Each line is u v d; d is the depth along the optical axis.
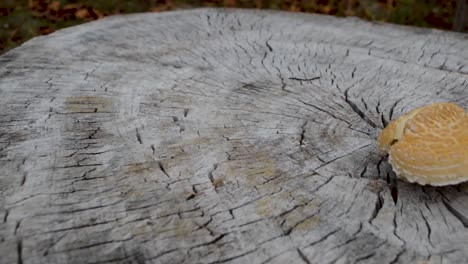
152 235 0.32
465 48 0.61
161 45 0.62
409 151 0.34
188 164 0.39
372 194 0.36
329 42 0.63
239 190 0.36
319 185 0.36
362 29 0.68
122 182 0.36
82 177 0.37
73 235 0.32
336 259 0.31
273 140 0.42
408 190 0.36
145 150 0.40
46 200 0.34
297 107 0.47
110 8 1.36
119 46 0.61
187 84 0.52
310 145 0.41
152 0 1.41
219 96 0.49
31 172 0.37
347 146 0.41
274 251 0.31
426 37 0.65
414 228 0.33
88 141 0.41
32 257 0.30
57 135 0.42
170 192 0.36
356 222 0.33
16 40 1.22
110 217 0.33
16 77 0.52
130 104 0.47
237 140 0.42
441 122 0.35
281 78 0.53
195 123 0.44
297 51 0.60
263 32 0.67
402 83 0.52
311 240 0.32
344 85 0.52
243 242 0.32
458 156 0.33
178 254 0.31
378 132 0.43
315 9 1.42
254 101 0.48
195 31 0.67
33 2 1.33
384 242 0.32
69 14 1.32
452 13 1.37
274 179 0.37
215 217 0.33
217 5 1.44
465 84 0.52
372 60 0.58
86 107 0.46
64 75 0.52
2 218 0.33
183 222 0.33
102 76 0.53
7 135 0.41
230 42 0.63
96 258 0.30
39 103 0.46
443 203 0.35
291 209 0.34
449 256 0.31
